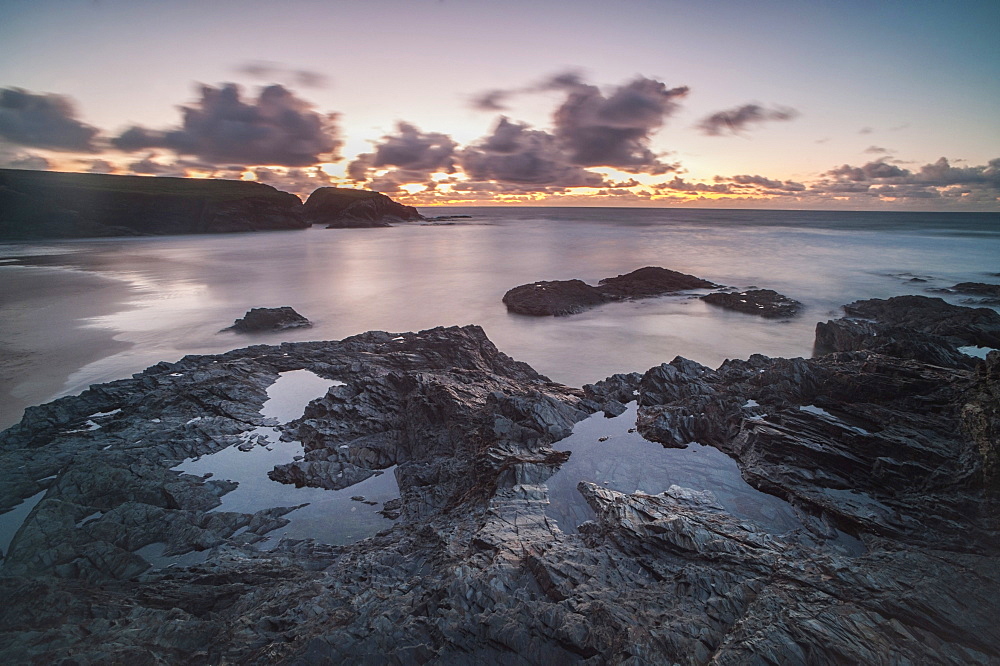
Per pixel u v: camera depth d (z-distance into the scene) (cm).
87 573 1652
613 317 5984
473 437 2427
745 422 2167
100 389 3200
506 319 5981
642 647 1020
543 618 1134
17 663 1117
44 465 2317
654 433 2262
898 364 2320
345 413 2830
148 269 9788
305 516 2059
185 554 1803
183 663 1152
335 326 5712
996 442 1509
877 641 996
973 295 6406
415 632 1151
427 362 3844
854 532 1512
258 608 1370
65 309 6406
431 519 1927
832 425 1966
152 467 2306
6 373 4156
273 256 12050
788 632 1023
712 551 1400
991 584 1137
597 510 1733
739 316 5925
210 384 3241
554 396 2828
